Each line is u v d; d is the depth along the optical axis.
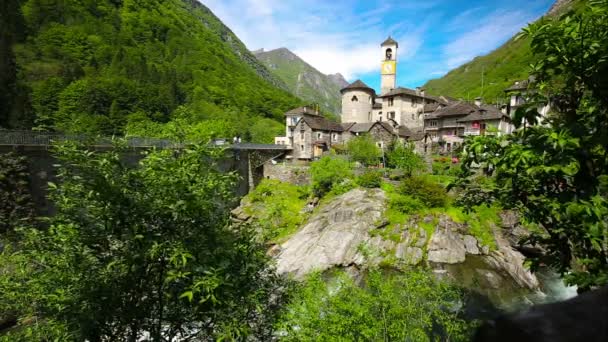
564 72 3.68
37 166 22.92
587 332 1.26
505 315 1.49
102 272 6.00
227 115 91.25
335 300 8.99
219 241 6.63
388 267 24.80
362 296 9.30
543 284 22.39
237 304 6.59
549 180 3.82
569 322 1.32
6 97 40.66
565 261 3.81
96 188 5.36
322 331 8.58
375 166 42.50
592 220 3.21
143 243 5.78
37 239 6.25
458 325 10.07
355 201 30.80
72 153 5.83
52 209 23.50
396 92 61.28
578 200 3.33
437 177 32.31
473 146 3.99
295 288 8.92
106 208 5.58
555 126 3.70
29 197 21.94
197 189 6.23
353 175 36.62
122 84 71.69
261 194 41.25
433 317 12.89
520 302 20.02
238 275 6.96
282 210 35.72
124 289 6.08
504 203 4.29
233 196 7.49
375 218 28.55
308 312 8.64
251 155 45.94
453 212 28.14
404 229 27.41
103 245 6.11
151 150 6.88
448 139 53.78
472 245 26.30
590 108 3.54
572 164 3.04
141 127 57.28
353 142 44.97
